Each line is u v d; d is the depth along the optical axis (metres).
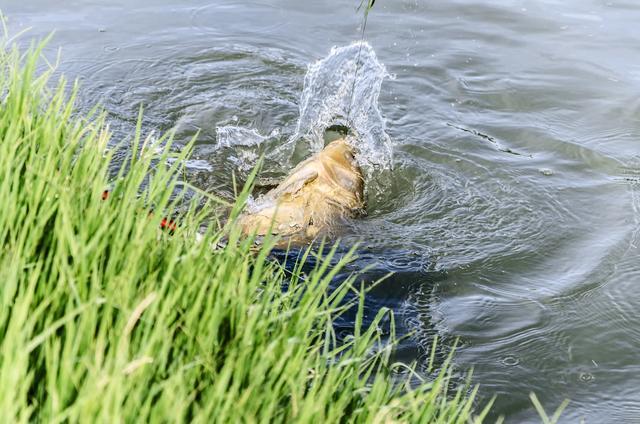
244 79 19.41
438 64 20.58
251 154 16.44
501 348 11.46
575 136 17.73
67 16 21.61
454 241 13.89
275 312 8.34
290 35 21.75
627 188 15.83
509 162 16.59
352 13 23.23
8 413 5.74
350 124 17.66
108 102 17.77
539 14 23.73
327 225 13.61
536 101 19.19
